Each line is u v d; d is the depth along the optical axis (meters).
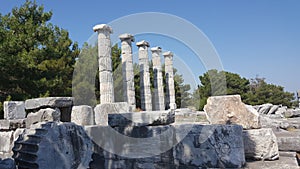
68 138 6.46
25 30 20.30
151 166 5.91
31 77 19.25
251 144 5.93
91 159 6.45
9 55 16.97
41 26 20.56
